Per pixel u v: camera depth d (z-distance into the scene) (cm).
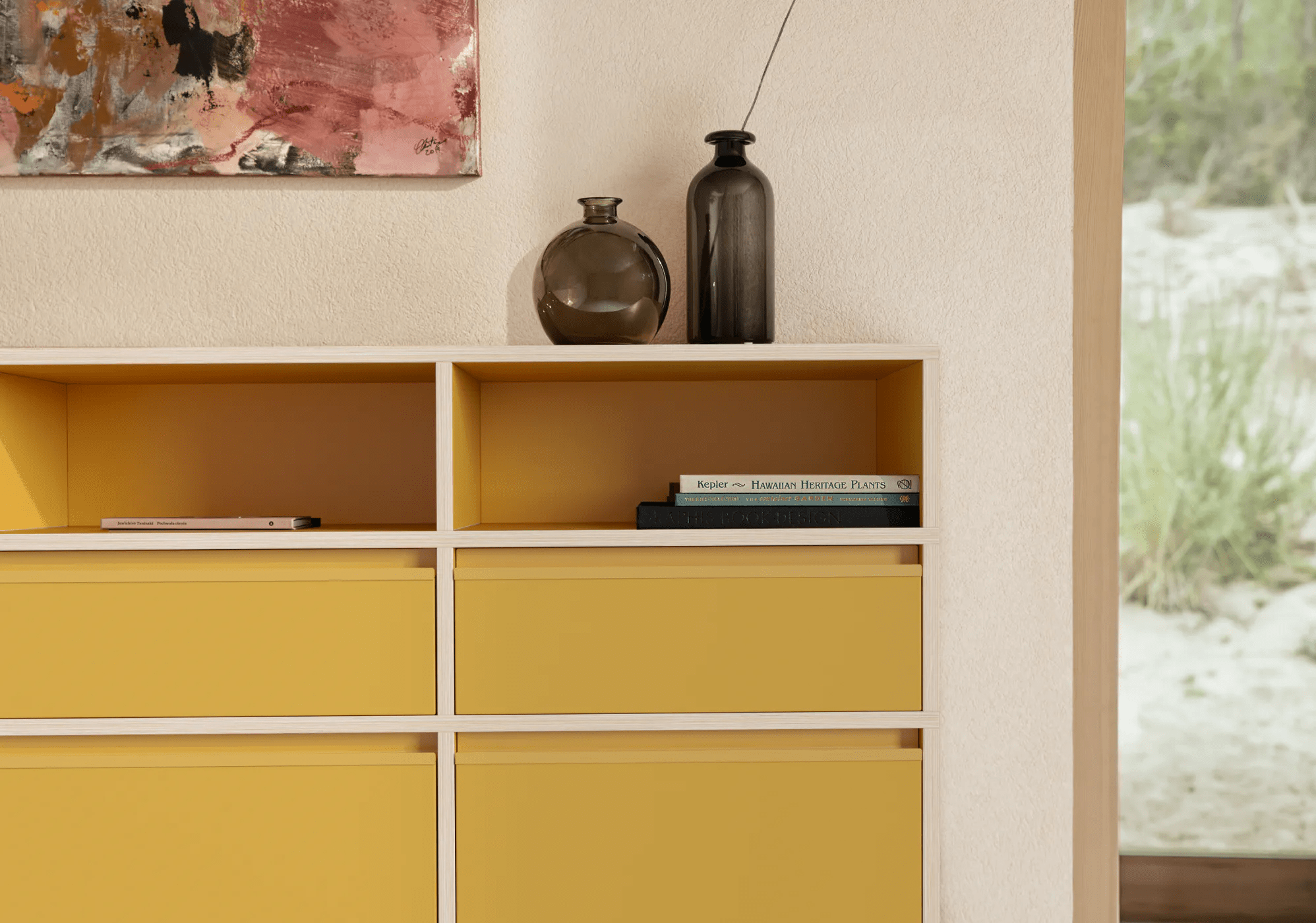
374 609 115
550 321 124
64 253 144
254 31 142
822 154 145
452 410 116
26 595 114
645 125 146
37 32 142
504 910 115
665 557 116
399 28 143
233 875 115
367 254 145
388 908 115
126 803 115
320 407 143
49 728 114
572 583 115
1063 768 144
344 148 143
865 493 118
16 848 115
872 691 115
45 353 115
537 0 146
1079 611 144
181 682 115
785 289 145
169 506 142
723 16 146
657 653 115
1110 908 143
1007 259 145
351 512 143
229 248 145
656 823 116
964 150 145
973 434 145
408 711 115
